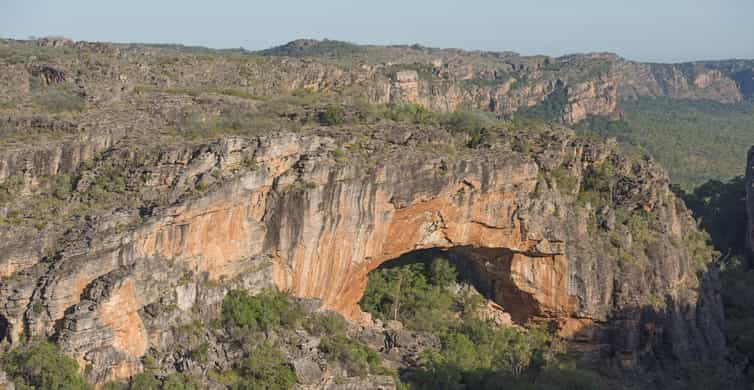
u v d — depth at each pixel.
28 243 56.84
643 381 83.38
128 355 56.34
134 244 58.19
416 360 73.19
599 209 91.19
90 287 55.50
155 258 60.09
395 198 74.25
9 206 60.88
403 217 76.25
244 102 86.44
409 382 69.19
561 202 85.88
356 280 76.25
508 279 86.06
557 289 84.94
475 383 72.12
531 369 78.38
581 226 86.94
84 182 65.12
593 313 85.06
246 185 66.00
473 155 81.00
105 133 70.50
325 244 71.25
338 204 70.56
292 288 70.62
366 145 76.25
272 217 68.75
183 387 56.72
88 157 68.50
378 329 77.62
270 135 69.00
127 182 65.50
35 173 64.88
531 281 85.19
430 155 77.00
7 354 52.88
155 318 59.38
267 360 61.62
